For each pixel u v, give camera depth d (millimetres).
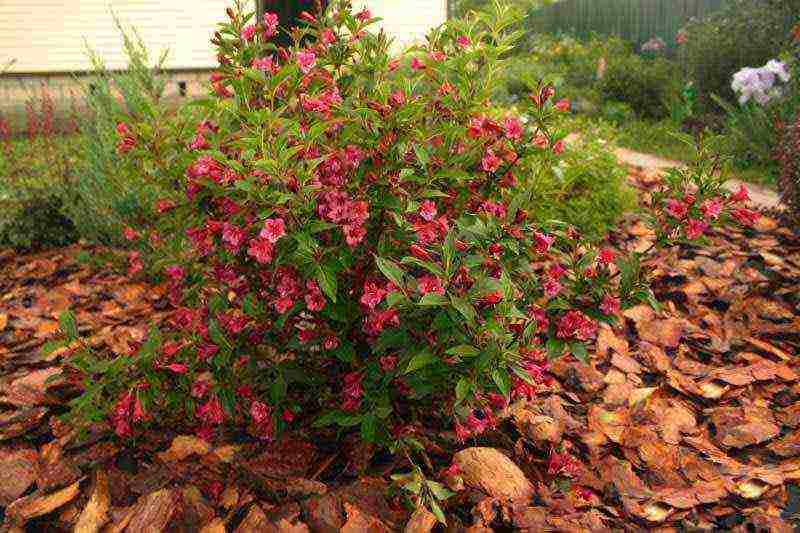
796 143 5371
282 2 12336
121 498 2500
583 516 2402
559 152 2740
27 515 2406
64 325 2531
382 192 2393
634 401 3133
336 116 2512
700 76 10328
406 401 2736
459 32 2936
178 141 2725
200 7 11672
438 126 2709
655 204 2850
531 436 2816
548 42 17172
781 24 9617
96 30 11586
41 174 6086
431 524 2295
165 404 2639
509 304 2203
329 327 2607
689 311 4109
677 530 2398
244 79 2631
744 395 3264
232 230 2361
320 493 2484
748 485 2588
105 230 4938
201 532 2303
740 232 5309
